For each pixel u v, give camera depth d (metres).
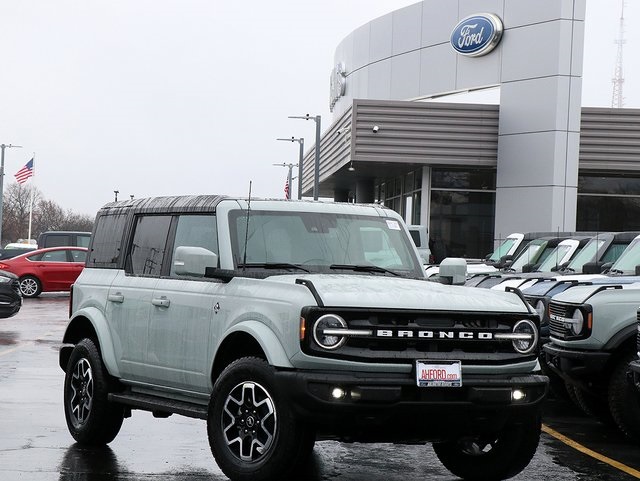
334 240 8.22
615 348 10.07
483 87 39.88
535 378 7.07
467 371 6.86
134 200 9.33
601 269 13.66
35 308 28.39
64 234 36.38
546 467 8.55
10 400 11.54
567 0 37.34
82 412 9.10
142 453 8.73
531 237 21.08
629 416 9.86
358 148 38.31
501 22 39.12
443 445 7.91
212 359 7.53
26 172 66.19
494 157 38.97
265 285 7.25
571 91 37.47
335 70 52.25
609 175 40.22
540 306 12.44
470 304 7.04
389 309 6.77
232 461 7.01
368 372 6.70
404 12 44.16
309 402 6.57
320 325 6.68
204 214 8.28
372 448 9.28
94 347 9.01
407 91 43.91
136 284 8.67
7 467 7.98
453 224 40.16
